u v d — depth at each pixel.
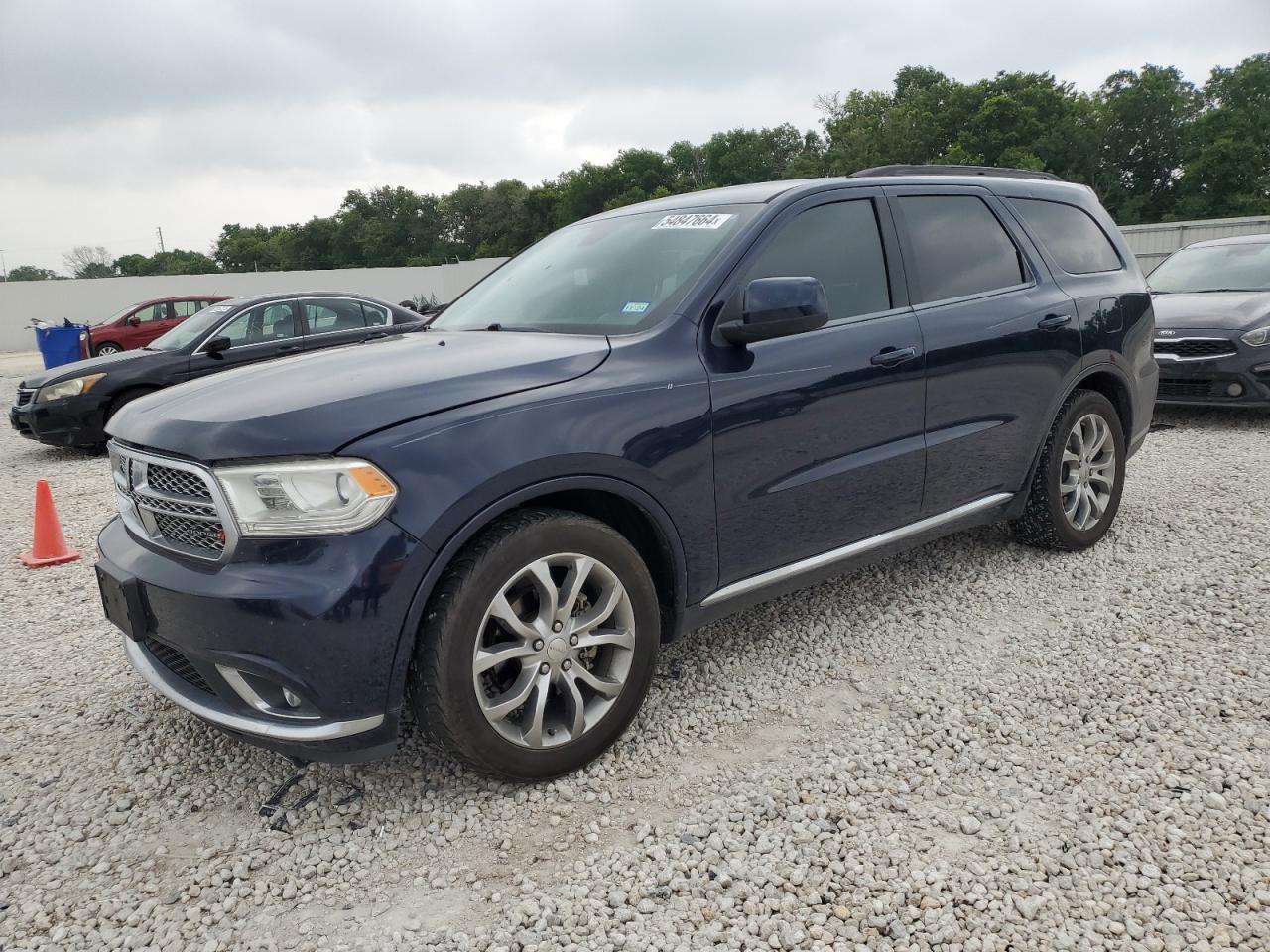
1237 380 7.75
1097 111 78.69
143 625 2.63
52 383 9.24
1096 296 4.49
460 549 2.53
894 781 2.72
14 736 3.30
